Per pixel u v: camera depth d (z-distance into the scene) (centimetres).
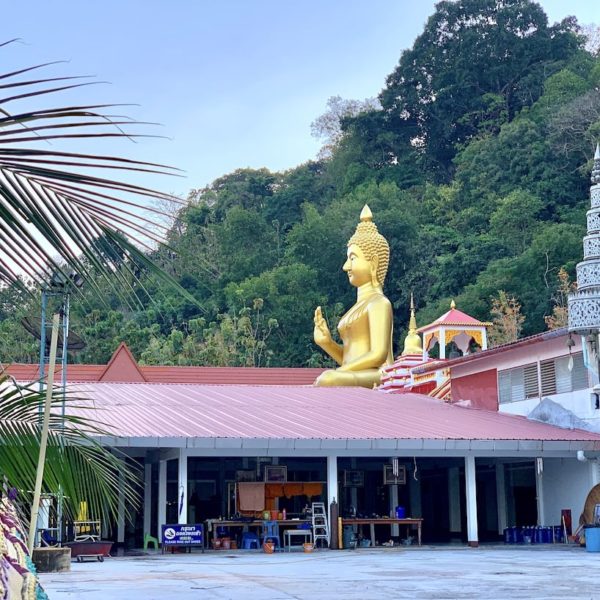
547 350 2958
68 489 699
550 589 1500
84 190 457
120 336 6312
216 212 9838
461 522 3441
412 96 10162
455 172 9719
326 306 7594
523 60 9869
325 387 3572
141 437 2358
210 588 1549
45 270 480
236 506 2814
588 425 2764
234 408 2906
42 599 579
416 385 3762
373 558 2247
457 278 7462
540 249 6806
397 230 7950
